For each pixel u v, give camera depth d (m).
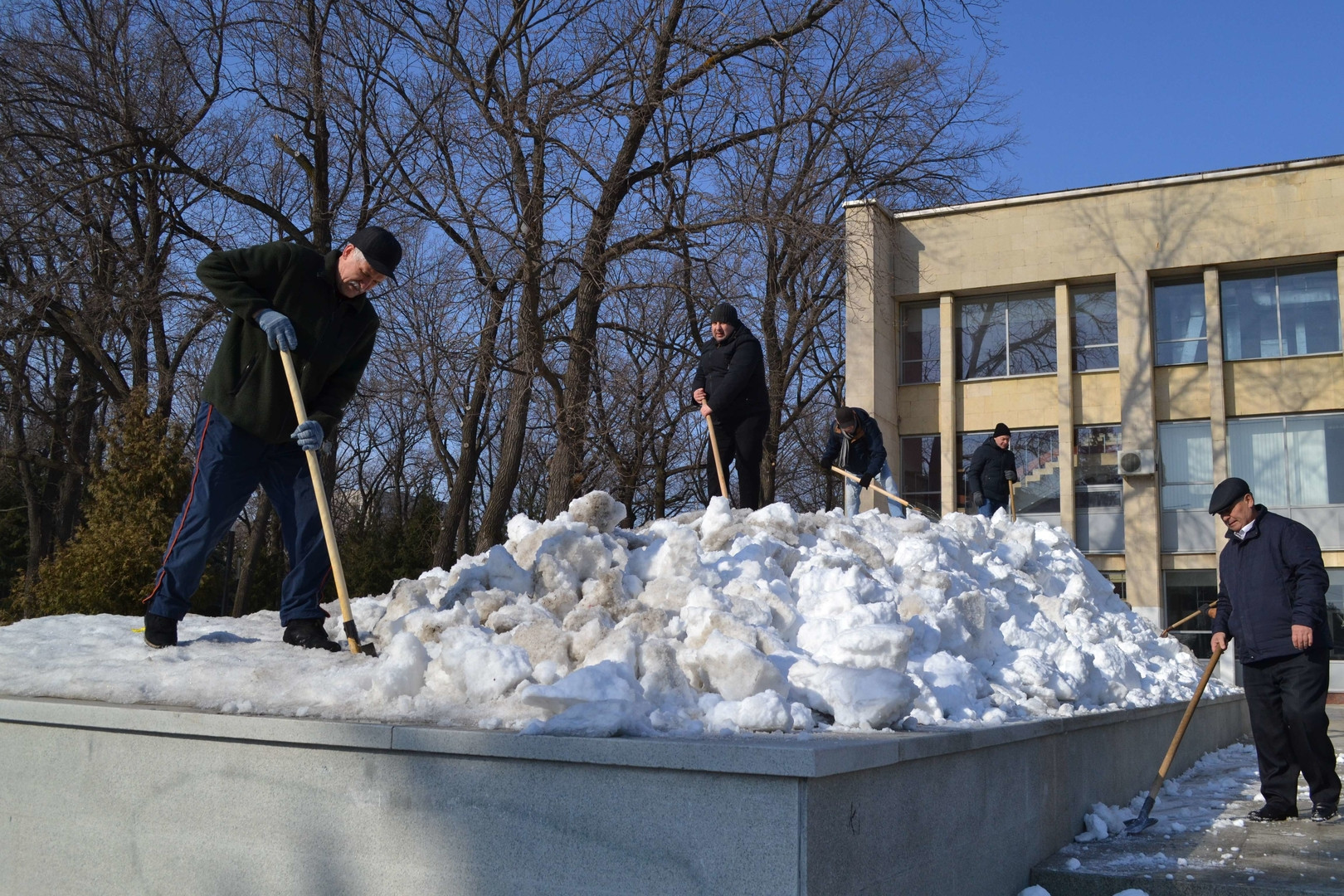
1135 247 23.73
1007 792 4.21
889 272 25.16
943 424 24.91
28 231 17.39
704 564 5.32
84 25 17.91
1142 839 5.06
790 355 24.69
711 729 3.37
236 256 4.48
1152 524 23.12
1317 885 4.05
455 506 19.45
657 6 16.03
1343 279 22.31
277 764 3.49
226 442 4.60
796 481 33.66
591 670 3.45
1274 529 6.01
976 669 4.80
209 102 19.27
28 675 4.21
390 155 18.02
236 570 33.47
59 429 22.48
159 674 4.07
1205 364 23.48
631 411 18.98
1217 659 6.03
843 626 4.57
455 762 3.24
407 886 3.26
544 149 15.56
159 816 3.66
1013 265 24.56
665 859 2.94
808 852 2.79
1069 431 23.97
